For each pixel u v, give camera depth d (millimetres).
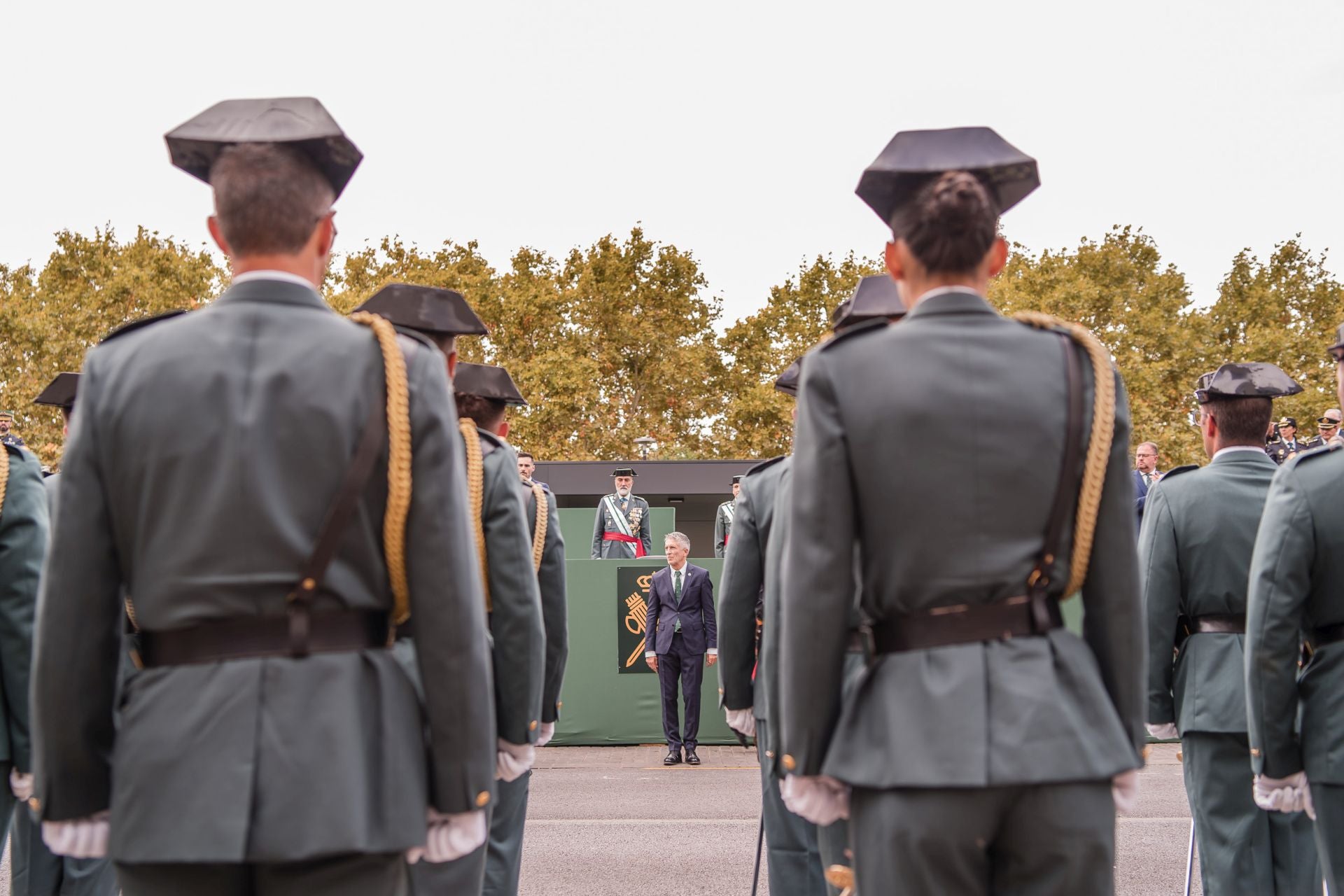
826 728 2273
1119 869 5996
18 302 47656
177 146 2322
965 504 2201
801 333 48219
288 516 2033
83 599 2078
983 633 2197
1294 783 3402
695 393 49250
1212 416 4492
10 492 3701
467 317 4020
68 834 2117
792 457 2379
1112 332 45656
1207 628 4348
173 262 49625
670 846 6703
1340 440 3459
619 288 48688
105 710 2121
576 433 44750
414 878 3551
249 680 1993
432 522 2117
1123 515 2295
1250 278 49188
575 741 10961
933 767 2090
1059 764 2088
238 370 2072
